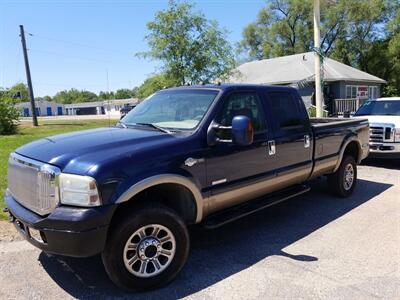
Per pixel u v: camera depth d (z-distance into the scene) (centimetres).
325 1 1789
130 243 362
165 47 2369
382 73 4238
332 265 424
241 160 461
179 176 389
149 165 371
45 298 363
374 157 997
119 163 354
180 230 387
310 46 4581
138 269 370
